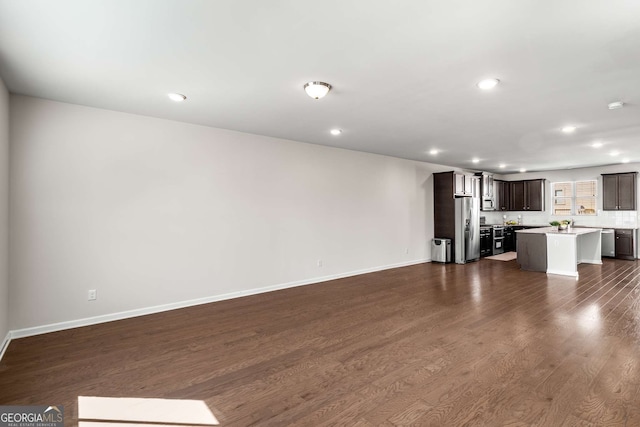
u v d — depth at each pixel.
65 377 2.48
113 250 3.78
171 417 2.00
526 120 4.17
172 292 4.19
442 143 5.64
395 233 7.22
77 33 2.13
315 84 2.95
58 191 3.46
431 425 1.90
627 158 7.17
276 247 5.23
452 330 3.40
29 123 3.31
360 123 4.35
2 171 2.94
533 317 3.77
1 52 2.38
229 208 4.70
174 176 4.21
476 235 8.07
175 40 2.23
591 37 2.18
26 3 1.80
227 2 1.81
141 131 3.96
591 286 5.30
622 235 8.04
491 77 2.85
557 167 8.73
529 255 6.76
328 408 2.08
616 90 3.13
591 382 2.34
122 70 2.71
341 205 6.18
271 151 5.18
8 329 3.18
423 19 1.98
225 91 3.18
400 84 3.00
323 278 5.87
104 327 3.55
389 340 3.16
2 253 2.97
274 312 4.06
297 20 2.00
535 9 1.87
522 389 2.26
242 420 1.97
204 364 2.69
